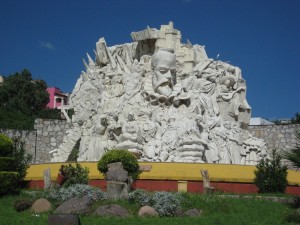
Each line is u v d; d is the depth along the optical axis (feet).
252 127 119.55
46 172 64.54
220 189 68.90
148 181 68.49
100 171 66.23
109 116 81.97
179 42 86.48
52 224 40.63
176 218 49.08
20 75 174.70
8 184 60.70
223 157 78.13
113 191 54.39
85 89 90.12
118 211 49.70
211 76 84.02
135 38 88.17
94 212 49.96
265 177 68.44
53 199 54.54
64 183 63.16
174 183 68.23
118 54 89.56
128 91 82.64
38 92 170.71
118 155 66.03
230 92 84.89
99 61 90.48
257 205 57.82
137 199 52.70
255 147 82.48
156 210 50.80
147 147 75.97
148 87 81.51
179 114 78.43
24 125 139.44
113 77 86.38
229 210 54.03
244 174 70.49
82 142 86.02
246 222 48.78
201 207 53.93
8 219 47.67
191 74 83.56
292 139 114.93
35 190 66.28
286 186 69.46
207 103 81.20
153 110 79.82
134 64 85.76
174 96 79.25
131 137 76.54
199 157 73.82
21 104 162.40
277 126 117.29
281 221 50.65
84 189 54.60
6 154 64.23
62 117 130.00
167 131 76.59
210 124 79.51
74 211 49.98
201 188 67.97
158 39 85.97
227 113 83.87
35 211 51.78
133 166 66.28
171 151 75.05
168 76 79.97
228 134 80.53
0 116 141.59
